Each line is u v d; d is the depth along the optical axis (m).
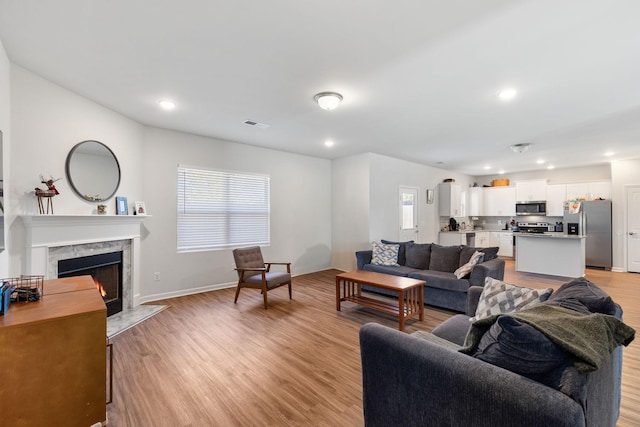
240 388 2.08
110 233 3.43
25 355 1.45
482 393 1.05
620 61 2.36
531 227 8.02
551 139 4.75
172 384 2.13
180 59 2.38
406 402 1.30
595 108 3.38
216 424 1.73
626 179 6.26
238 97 3.11
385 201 6.22
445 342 1.83
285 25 1.94
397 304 3.94
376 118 3.77
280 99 3.16
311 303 4.06
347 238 6.25
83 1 1.72
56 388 1.52
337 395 2.00
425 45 2.16
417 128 4.18
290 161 5.84
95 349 1.60
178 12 1.82
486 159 6.53
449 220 8.09
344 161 6.32
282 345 2.76
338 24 1.92
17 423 1.44
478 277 3.51
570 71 2.53
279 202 5.65
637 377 2.19
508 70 2.52
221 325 3.25
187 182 4.50
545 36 2.04
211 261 4.75
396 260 4.79
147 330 3.11
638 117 3.68
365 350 1.47
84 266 3.14
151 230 4.14
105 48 2.23
